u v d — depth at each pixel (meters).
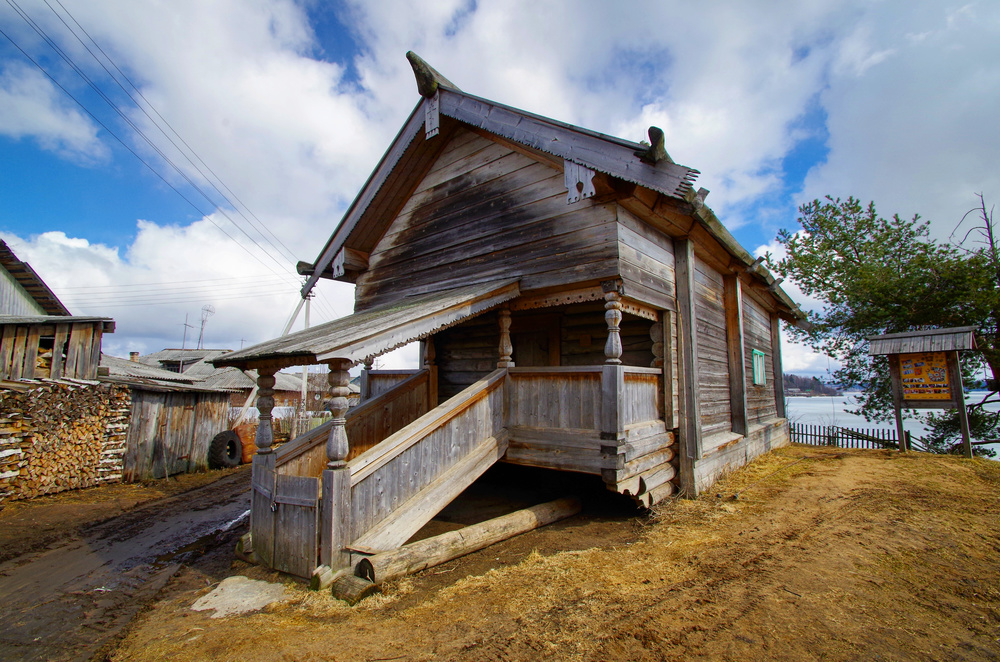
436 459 5.36
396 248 8.62
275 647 3.23
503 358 6.62
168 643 3.40
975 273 13.39
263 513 4.92
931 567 4.30
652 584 4.05
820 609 3.55
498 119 6.61
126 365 20.47
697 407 7.00
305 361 4.38
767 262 17.61
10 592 4.83
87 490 10.25
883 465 8.73
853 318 15.75
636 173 5.32
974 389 14.53
